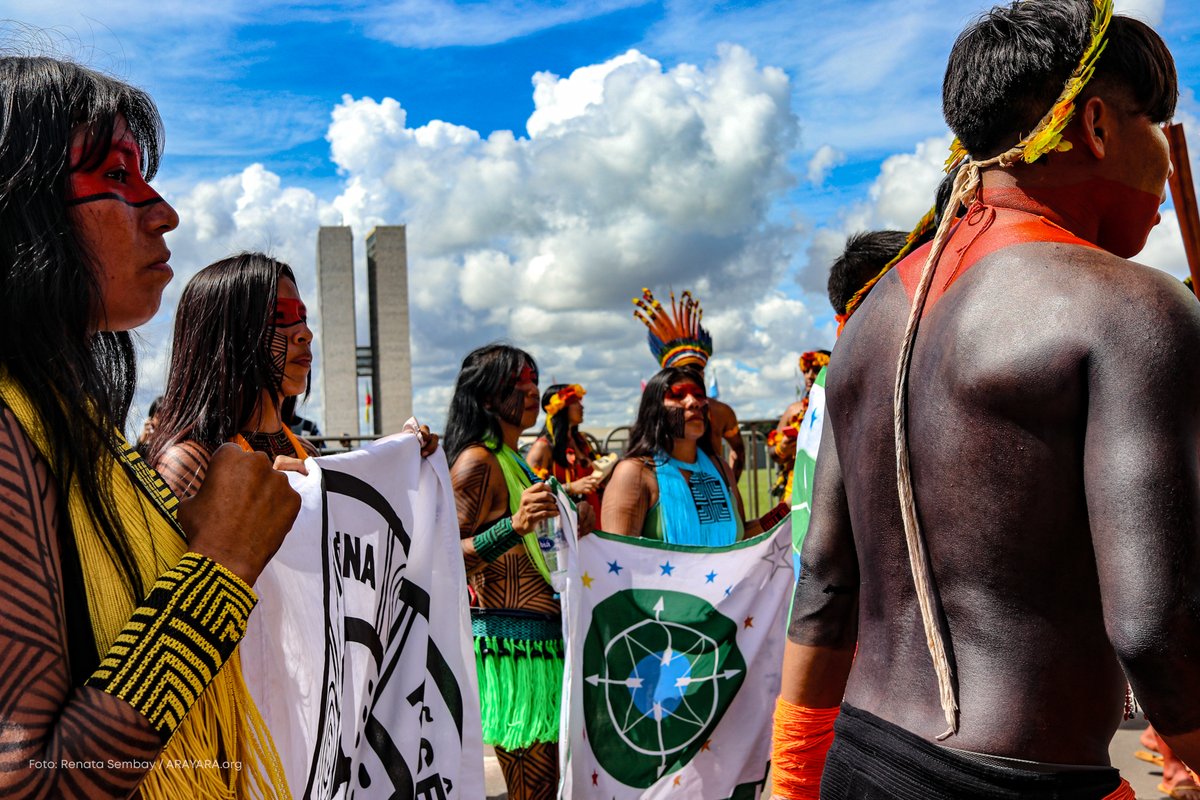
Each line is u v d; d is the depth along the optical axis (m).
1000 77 1.43
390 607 2.41
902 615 1.42
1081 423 1.21
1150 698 1.11
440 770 2.47
